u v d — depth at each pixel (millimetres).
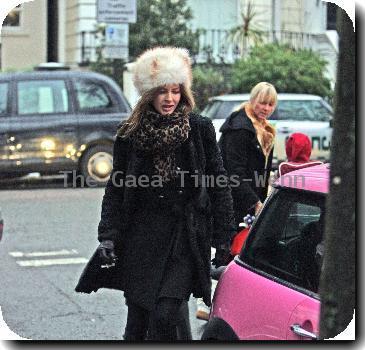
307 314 4828
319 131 22109
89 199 18172
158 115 6066
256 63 27078
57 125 19906
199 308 7984
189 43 29141
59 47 32438
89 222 15383
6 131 19672
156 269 6125
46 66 20906
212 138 6250
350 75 3383
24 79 20062
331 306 3459
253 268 5375
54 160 19906
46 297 10312
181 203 6172
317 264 4988
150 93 6070
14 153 19688
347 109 3381
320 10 32344
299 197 5262
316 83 26969
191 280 6141
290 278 5109
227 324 5328
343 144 3389
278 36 31672
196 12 32312
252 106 8250
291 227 5254
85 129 20031
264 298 5137
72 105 20141
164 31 28734
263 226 5438
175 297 6039
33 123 19812
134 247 6180
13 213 16344
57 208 16922
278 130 21828
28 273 11562
